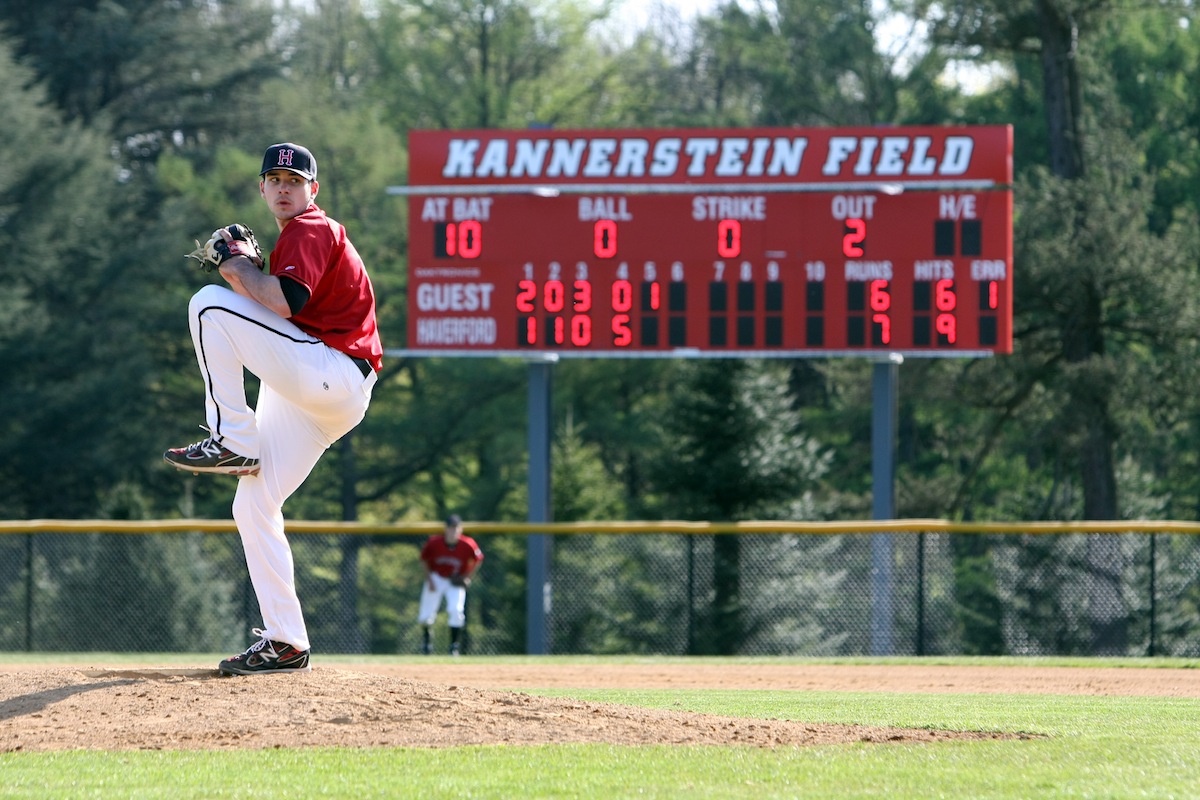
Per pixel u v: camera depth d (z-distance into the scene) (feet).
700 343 217.36
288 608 83.97
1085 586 244.83
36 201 383.04
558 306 219.41
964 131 213.25
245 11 471.21
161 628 242.78
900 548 225.35
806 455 313.73
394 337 428.97
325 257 76.28
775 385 310.04
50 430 379.76
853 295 214.90
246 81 462.19
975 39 336.29
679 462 301.02
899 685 127.03
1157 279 298.35
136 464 388.78
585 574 264.72
